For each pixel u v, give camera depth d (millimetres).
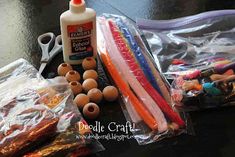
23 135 422
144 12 739
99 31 643
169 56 620
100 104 522
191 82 531
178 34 676
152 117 496
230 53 616
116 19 696
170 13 739
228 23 696
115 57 583
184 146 471
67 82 527
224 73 549
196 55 621
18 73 550
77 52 574
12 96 491
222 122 506
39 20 696
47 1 753
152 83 548
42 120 440
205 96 515
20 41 639
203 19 701
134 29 678
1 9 724
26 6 736
